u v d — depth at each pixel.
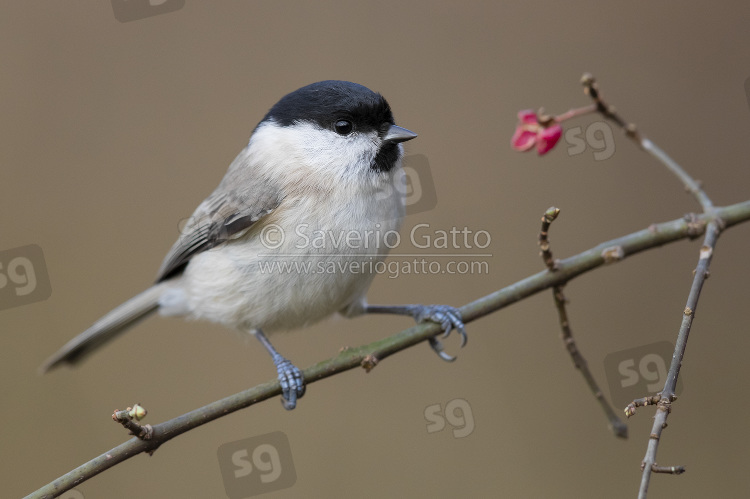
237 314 6.69
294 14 9.95
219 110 9.62
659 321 8.25
